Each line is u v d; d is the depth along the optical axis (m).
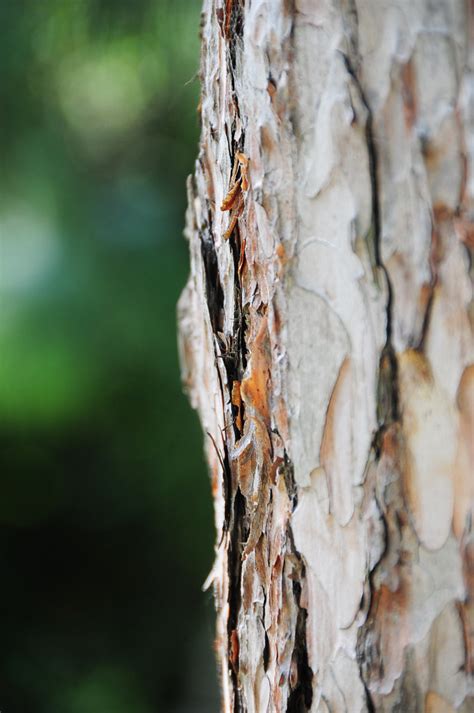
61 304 1.72
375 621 0.60
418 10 0.57
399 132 0.58
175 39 1.58
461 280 0.58
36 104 1.70
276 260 0.60
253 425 0.64
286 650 0.62
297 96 0.59
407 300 0.58
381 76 0.58
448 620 0.59
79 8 1.57
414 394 0.59
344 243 0.59
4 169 1.71
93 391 1.75
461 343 0.58
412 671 0.60
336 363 0.59
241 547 0.67
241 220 0.64
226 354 0.66
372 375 0.59
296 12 0.58
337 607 0.61
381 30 0.58
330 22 0.58
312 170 0.59
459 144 0.57
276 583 0.63
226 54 0.63
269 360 0.62
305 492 0.61
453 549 0.59
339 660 0.61
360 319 0.59
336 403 0.60
